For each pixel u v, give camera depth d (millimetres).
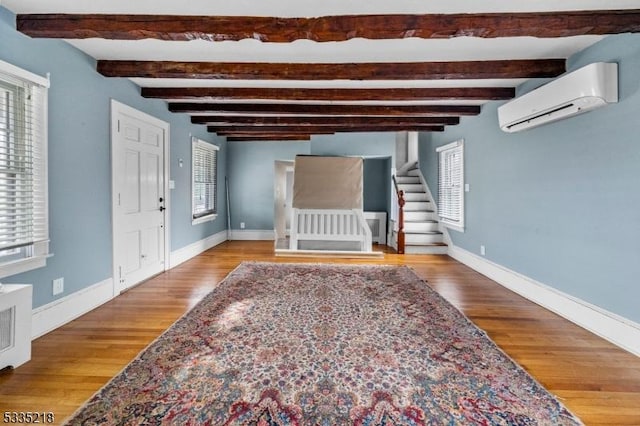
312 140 7094
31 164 2490
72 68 2891
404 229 6395
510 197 3936
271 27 2354
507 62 3166
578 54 2971
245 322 2812
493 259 4332
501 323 2889
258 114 5020
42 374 2027
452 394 1847
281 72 3252
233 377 1986
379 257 5680
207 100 4234
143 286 3900
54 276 2713
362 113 4691
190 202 5504
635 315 2363
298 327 2719
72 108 2893
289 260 5418
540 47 2875
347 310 3119
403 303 3326
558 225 3127
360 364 2148
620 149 2467
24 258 2445
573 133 2934
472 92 3945
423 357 2250
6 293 2023
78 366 2125
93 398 1785
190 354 2262
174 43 2848
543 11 2273
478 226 4754
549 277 3254
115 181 3506
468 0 2139
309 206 6406
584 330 2750
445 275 4496
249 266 4898
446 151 6004
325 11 2283
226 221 7547
